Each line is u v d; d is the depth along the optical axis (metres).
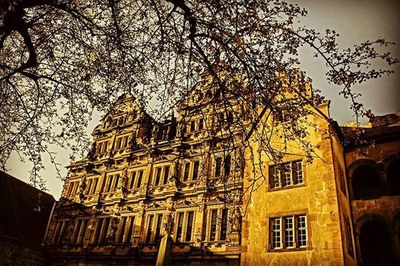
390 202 21.98
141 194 30.91
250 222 21.03
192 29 9.31
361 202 22.81
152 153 32.88
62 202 36.59
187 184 28.83
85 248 31.19
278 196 20.88
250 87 9.51
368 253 22.34
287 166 21.08
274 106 9.93
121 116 38.56
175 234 26.83
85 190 36.00
